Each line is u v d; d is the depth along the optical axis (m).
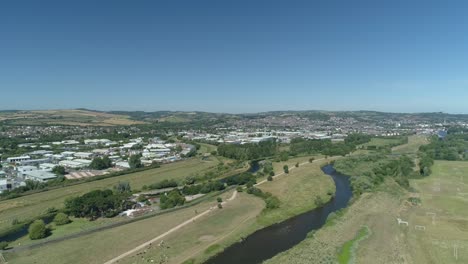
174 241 99.75
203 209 131.12
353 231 103.81
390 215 118.50
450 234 100.94
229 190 164.50
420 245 93.25
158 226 112.19
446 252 88.62
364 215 118.31
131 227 111.25
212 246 96.75
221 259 90.94
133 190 165.62
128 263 85.50
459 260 84.12
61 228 112.25
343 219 114.44
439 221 112.44
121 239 100.88
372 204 131.00
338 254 88.56
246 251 95.94
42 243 98.88
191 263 87.19
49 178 190.50
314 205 138.50
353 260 84.44
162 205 135.12
